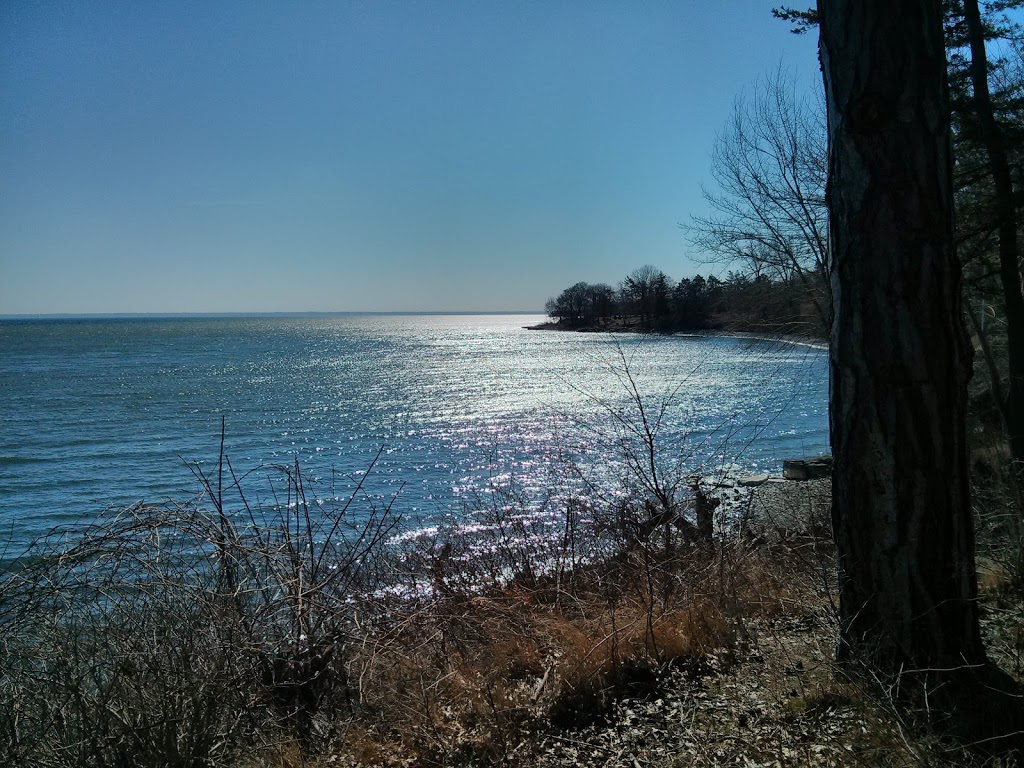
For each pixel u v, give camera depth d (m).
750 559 5.98
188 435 38.56
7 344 153.50
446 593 5.35
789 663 4.02
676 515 6.52
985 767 2.79
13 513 20.97
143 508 3.96
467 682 4.02
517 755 3.35
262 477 22.20
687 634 4.46
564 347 115.38
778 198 17.20
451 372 82.25
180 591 3.69
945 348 3.41
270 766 3.33
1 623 3.42
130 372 85.00
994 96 11.71
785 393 40.22
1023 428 10.29
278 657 3.84
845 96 3.53
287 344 159.12
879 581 3.53
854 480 3.60
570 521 6.74
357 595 4.54
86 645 3.41
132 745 3.10
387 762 3.39
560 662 4.12
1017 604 4.42
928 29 3.41
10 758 2.99
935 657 3.41
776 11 14.26
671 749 3.29
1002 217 10.75
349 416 46.06
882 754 2.96
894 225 3.41
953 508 3.44
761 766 3.03
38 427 41.88
